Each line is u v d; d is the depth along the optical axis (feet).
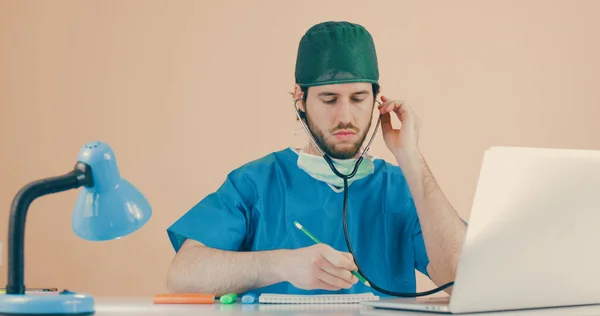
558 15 8.71
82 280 8.70
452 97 8.62
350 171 5.94
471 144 8.59
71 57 8.93
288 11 8.77
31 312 3.14
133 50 8.87
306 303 4.26
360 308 3.59
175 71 8.81
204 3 8.85
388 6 8.71
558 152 3.28
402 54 8.66
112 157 3.34
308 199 5.90
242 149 8.70
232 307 3.95
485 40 8.68
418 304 3.28
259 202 5.89
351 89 5.83
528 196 3.21
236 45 8.78
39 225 8.75
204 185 8.69
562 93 8.66
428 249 5.50
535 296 3.35
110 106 8.85
